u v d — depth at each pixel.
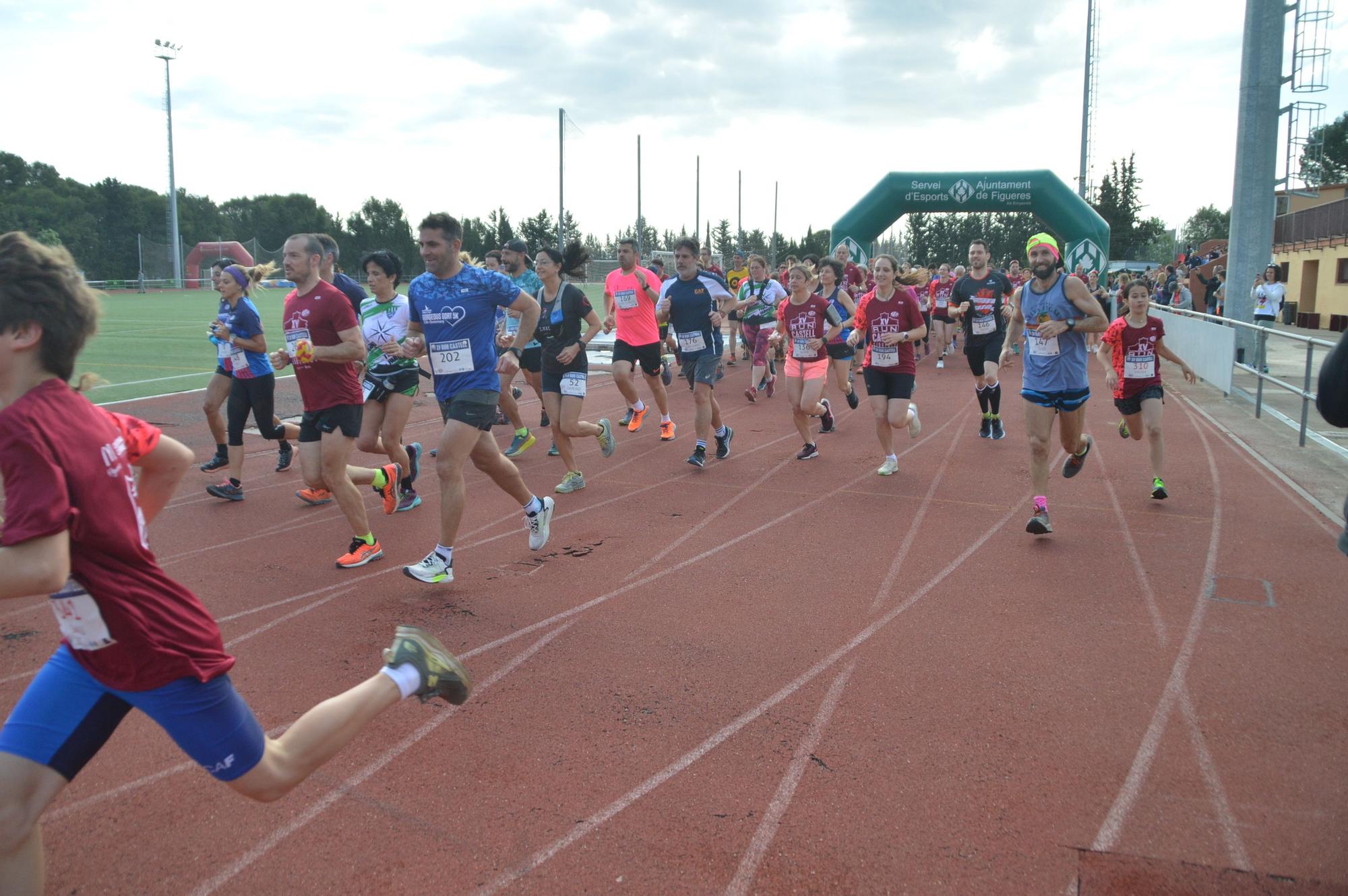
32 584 1.80
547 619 4.65
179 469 2.34
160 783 3.16
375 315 6.52
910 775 3.20
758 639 4.40
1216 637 4.38
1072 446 6.43
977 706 3.70
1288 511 6.70
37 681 2.13
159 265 64.56
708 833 2.87
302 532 6.32
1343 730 3.49
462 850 2.79
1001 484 7.64
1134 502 6.99
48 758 2.05
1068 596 4.97
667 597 4.98
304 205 78.00
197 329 25.03
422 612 4.75
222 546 5.97
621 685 3.90
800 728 3.53
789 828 2.89
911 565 5.52
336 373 5.35
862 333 8.04
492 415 5.07
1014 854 2.76
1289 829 2.87
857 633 4.46
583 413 12.02
